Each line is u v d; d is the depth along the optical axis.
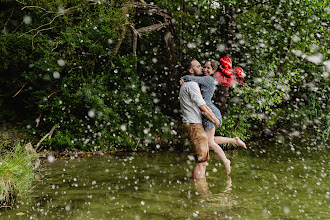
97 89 7.05
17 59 6.61
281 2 8.23
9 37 6.70
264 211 2.68
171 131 7.52
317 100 8.46
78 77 6.85
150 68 9.20
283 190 3.37
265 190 3.37
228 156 5.92
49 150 6.54
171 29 8.25
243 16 8.11
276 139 8.73
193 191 3.38
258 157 5.75
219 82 4.16
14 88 6.93
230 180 3.85
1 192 3.13
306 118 8.49
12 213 2.79
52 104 6.66
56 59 6.62
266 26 8.26
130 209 2.83
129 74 7.66
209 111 3.87
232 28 7.62
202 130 3.94
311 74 8.55
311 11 8.05
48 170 4.75
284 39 8.28
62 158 5.93
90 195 3.32
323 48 8.26
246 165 4.90
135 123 7.44
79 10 6.91
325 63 8.12
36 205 3.01
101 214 2.72
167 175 4.25
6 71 6.82
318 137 8.04
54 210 2.86
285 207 2.79
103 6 7.13
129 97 7.44
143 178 4.09
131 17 7.42
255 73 7.88
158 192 3.38
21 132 6.76
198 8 8.91
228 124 7.67
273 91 7.62
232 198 3.09
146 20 9.08
